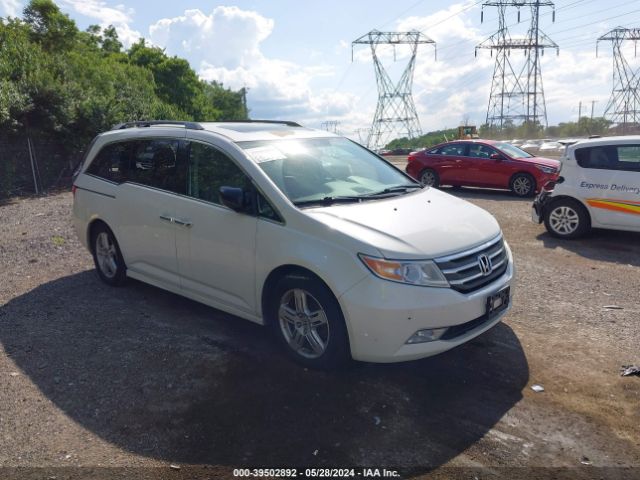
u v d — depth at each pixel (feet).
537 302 18.22
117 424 11.32
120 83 73.15
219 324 16.33
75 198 20.26
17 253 25.09
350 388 12.51
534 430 10.99
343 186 15.08
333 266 12.19
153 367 13.66
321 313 12.80
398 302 11.64
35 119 55.21
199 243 15.26
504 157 45.83
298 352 13.53
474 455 10.23
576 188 27.20
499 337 15.37
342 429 11.01
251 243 13.83
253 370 13.41
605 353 14.30
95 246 19.95
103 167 19.31
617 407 11.76
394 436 10.78
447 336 12.20
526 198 43.88
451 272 12.17
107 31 134.10
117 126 20.15
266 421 11.28
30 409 11.93
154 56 125.70
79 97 59.67
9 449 10.56
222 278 14.87
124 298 18.62
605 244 26.68
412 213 13.66
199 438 10.78
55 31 82.99
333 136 17.84
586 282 20.44
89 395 12.45
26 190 54.70
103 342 15.16
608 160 26.48
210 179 15.23
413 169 50.96
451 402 12.00
